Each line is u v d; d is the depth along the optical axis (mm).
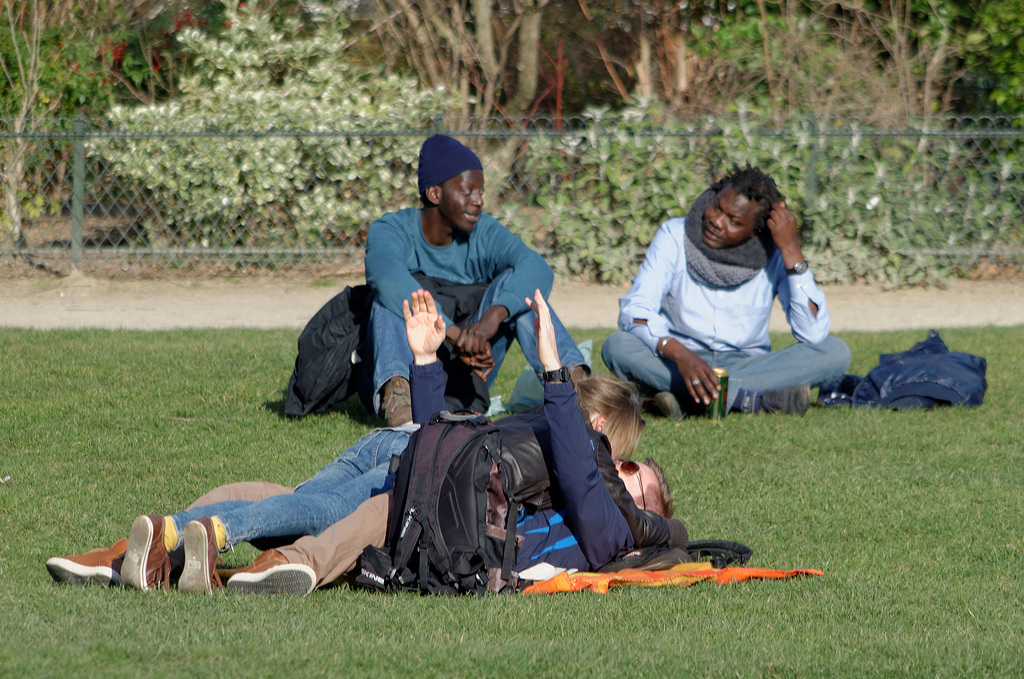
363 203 45688
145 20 57062
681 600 13984
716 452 22812
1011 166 44562
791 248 25906
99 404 25453
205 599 13352
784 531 17953
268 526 13867
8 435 22578
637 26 58469
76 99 50500
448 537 13812
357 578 14023
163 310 39938
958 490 20156
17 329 34875
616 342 26156
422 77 55688
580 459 14484
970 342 34656
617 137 44094
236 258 45719
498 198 45406
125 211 45969
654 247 26719
